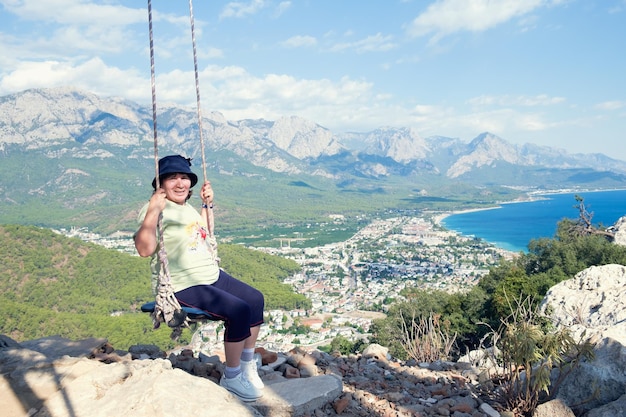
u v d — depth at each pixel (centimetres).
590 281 1017
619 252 2592
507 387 475
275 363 489
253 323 381
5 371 347
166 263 350
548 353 455
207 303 358
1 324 6103
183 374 332
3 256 8869
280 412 374
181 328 362
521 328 462
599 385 431
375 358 595
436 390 491
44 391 326
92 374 334
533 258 3062
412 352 757
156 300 350
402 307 2250
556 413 419
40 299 8238
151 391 304
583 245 2798
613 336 474
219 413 302
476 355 642
